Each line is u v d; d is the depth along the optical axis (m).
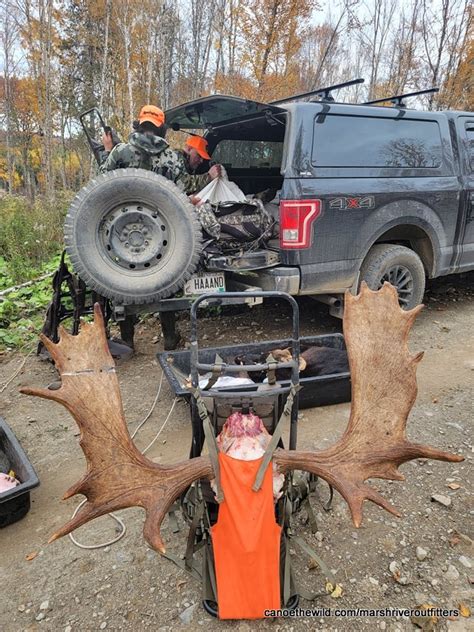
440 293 6.32
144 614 2.06
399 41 14.56
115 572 2.27
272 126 5.13
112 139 4.82
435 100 12.67
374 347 2.05
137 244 3.82
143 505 1.79
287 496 1.97
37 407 3.89
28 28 16.94
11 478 2.66
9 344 5.09
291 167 3.97
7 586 2.23
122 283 3.79
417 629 1.98
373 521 2.52
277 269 4.06
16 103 23.88
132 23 15.48
